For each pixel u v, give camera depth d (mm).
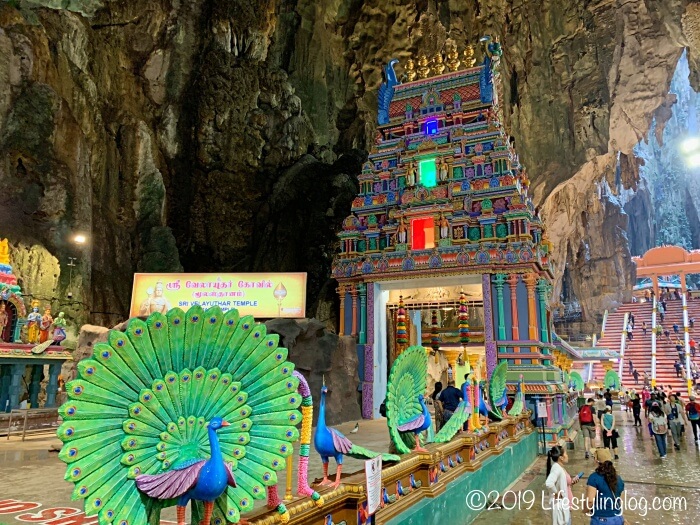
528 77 28375
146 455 2426
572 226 37781
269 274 16266
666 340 37219
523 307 15367
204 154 29391
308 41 34250
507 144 18031
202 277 16266
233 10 31328
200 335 2684
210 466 2449
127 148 25953
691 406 15883
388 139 19812
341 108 33781
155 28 28484
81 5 24750
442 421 9766
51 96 20531
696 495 9359
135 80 28188
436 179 17719
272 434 2852
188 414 2625
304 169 30516
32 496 5605
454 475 6910
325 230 28531
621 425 21906
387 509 4762
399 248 17281
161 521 4723
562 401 16562
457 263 15961
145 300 16062
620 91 28500
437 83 19281
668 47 26969
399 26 28969
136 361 2451
